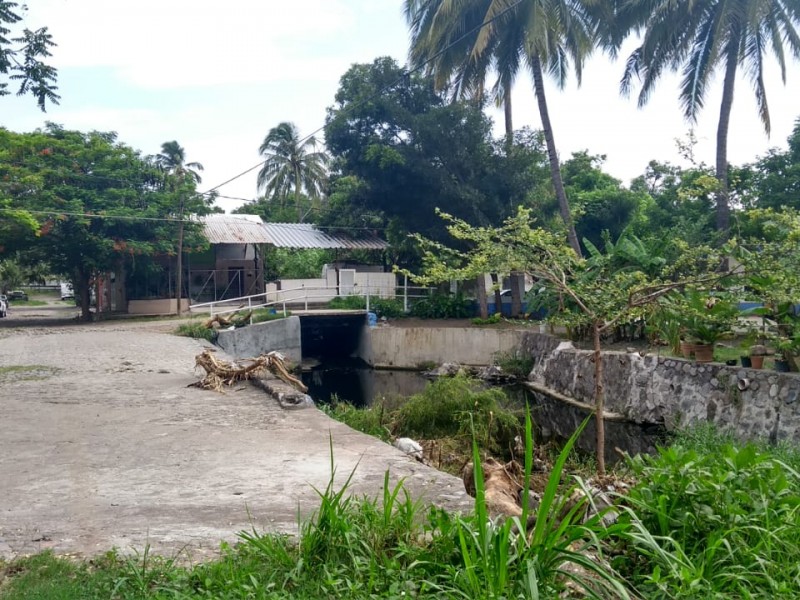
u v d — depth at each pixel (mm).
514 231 7262
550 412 16422
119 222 26828
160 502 5480
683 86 19891
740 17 17906
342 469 6469
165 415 9492
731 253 7672
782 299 6965
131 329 24172
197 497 5613
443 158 25516
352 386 20953
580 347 18672
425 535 4223
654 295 6906
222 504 5414
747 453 4793
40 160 26609
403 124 25391
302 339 27781
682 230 18156
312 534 4133
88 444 7660
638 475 5039
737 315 8188
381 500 5367
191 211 29000
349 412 11992
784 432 10359
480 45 20531
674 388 13289
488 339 23391
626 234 16344
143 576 3834
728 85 18797
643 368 14430
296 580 3773
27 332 23844
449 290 29453
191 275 31359
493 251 6863
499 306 26750
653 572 3648
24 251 26547
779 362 11148
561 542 3791
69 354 17469
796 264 7027
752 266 6902
